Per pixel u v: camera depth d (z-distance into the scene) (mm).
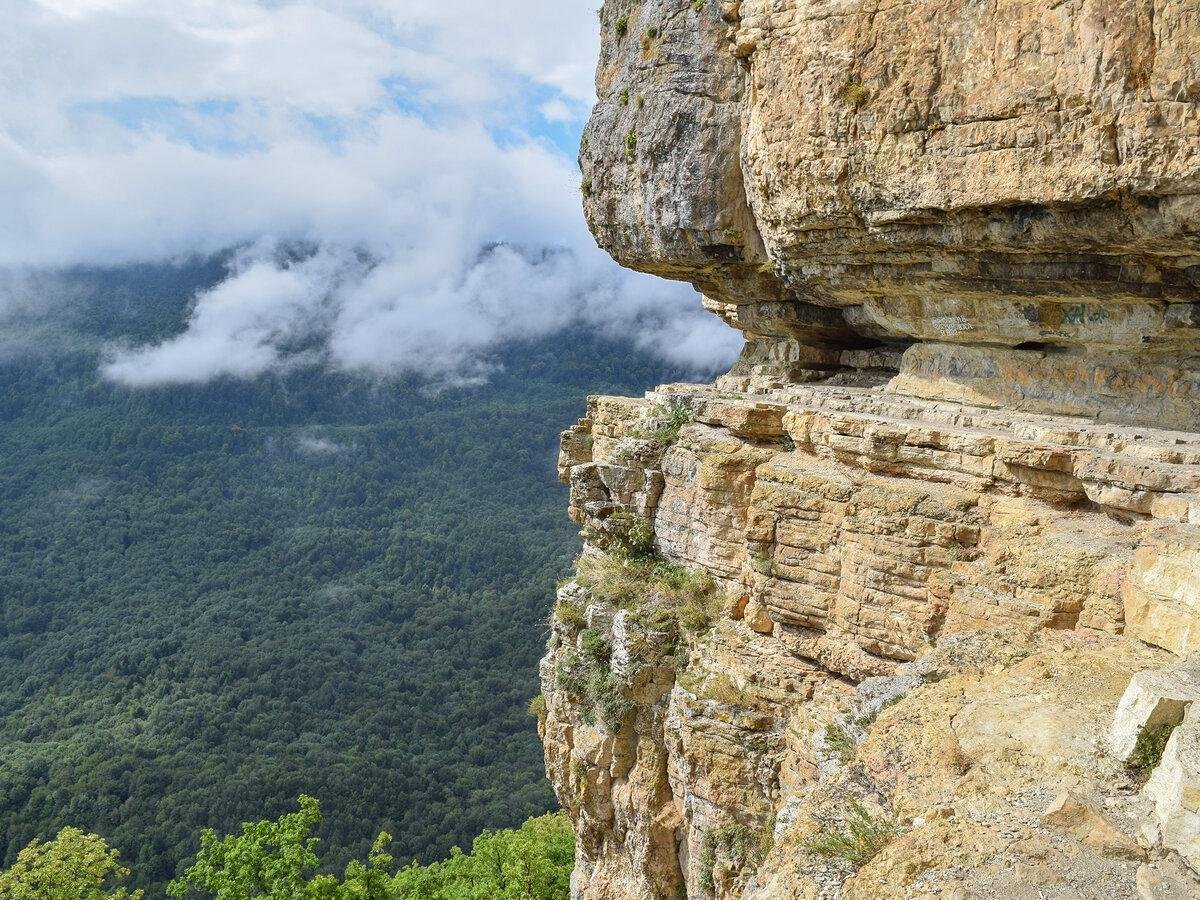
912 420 17609
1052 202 13664
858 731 11234
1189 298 14602
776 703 16984
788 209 18156
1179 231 12844
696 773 17812
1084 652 10898
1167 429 15438
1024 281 15953
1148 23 12125
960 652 11672
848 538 15961
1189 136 11984
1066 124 13172
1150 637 11227
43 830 78000
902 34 15148
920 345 20359
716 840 17219
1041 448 14078
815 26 16500
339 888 30484
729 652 18359
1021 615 13352
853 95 15961
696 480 20250
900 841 7562
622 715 20391
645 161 22828
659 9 22266
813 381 24750
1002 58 13797
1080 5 12734
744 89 20172
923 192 15312
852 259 18453
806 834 8570
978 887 6648
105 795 83438
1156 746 7844
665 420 22578
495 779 87188
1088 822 7188
